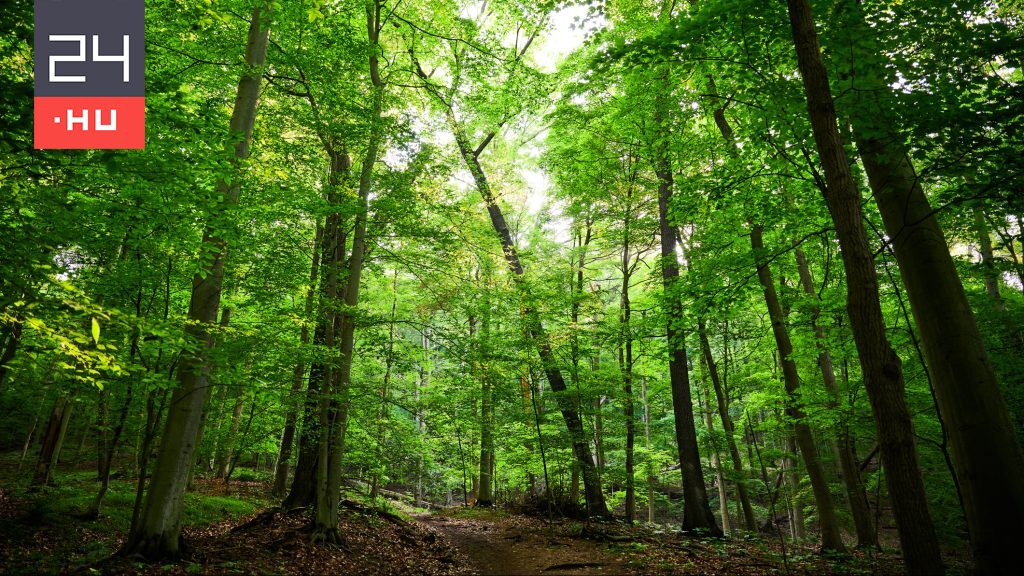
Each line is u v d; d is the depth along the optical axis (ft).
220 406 43.50
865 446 45.80
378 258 36.60
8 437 54.44
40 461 34.32
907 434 14.62
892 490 14.56
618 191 46.88
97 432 32.30
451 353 34.81
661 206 45.24
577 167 47.67
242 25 33.14
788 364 34.19
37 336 19.20
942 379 18.25
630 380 48.44
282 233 32.42
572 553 32.32
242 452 47.47
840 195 16.26
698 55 23.12
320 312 31.58
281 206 29.99
